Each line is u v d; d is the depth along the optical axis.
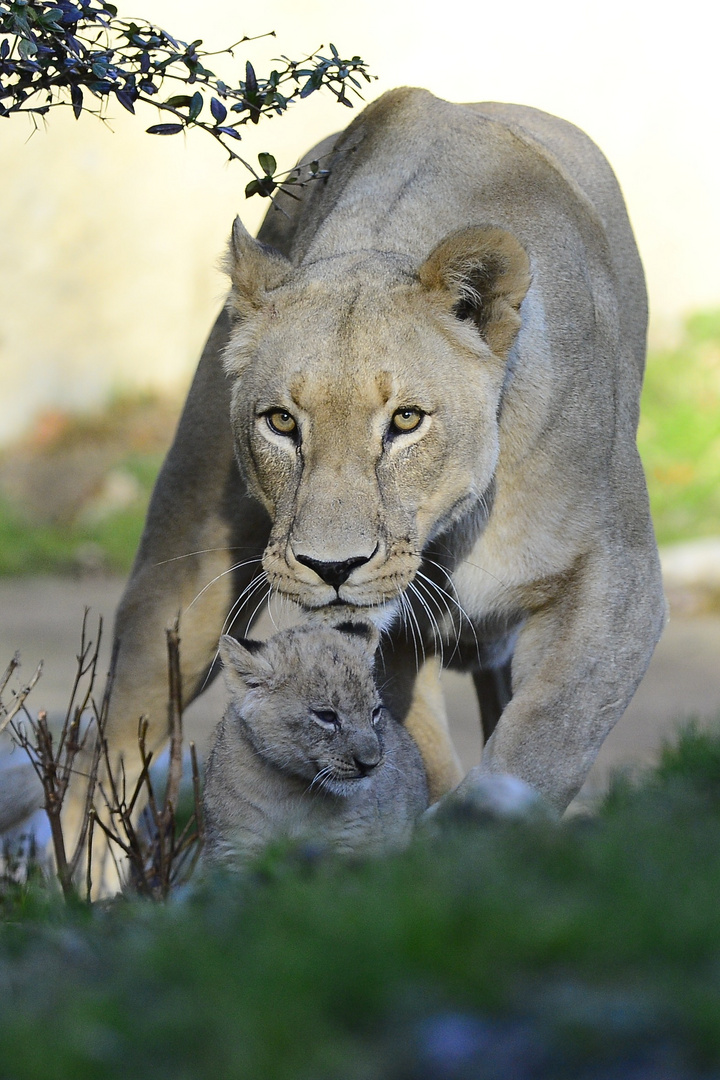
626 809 6.58
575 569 8.20
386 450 7.22
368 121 9.22
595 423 8.34
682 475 29.16
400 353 7.27
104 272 34.94
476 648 8.95
